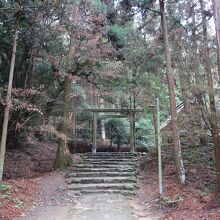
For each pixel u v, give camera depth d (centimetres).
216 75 857
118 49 1336
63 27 1059
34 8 938
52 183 996
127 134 1944
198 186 907
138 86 1477
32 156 1313
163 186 912
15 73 1128
